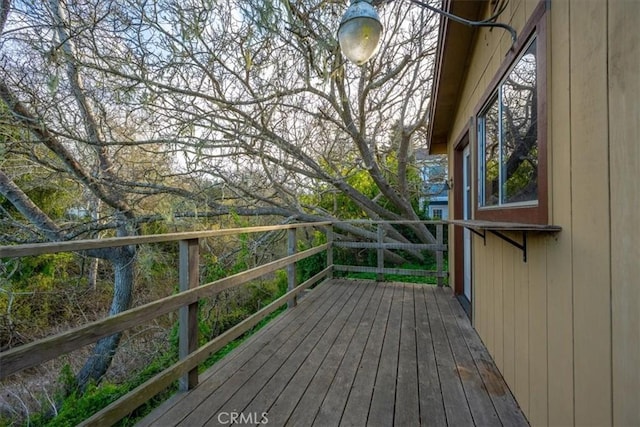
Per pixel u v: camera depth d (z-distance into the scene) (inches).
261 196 281.4
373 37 85.2
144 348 230.1
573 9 49.0
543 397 58.5
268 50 206.4
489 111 98.7
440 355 94.0
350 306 143.0
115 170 250.7
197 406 69.4
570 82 49.9
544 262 58.9
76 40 192.9
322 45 171.5
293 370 85.0
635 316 35.3
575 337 48.1
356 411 67.6
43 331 286.5
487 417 65.9
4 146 199.8
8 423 167.2
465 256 156.6
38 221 239.5
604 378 40.8
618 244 38.2
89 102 223.1
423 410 67.9
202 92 228.8
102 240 55.6
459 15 111.6
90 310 316.8
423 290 171.8
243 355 94.0
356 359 91.4
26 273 264.4
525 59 69.3
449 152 186.7
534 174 64.9
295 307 141.0
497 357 87.1
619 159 38.1
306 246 317.4
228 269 255.6
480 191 107.7
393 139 309.4
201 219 262.2
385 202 343.6
